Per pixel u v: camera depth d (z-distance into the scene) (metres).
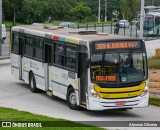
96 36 23.45
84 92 22.34
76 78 22.84
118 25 73.31
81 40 22.42
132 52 22.27
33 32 28.06
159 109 24.28
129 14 99.31
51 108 23.73
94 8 111.38
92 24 89.00
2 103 24.92
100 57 21.81
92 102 21.67
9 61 43.28
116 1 112.56
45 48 26.44
